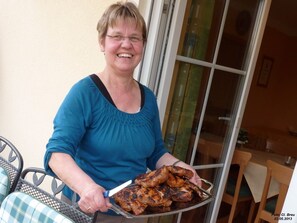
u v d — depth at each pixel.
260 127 5.47
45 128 2.33
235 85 2.31
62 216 0.98
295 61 5.45
